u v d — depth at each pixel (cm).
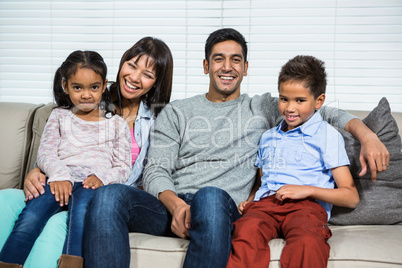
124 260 116
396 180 151
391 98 209
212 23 218
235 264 114
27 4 228
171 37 221
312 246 112
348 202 136
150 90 170
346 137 157
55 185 138
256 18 216
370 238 125
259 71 216
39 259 119
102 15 224
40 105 188
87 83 154
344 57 211
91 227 117
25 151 175
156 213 136
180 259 122
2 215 131
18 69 229
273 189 142
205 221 115
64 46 226
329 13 210
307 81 143
